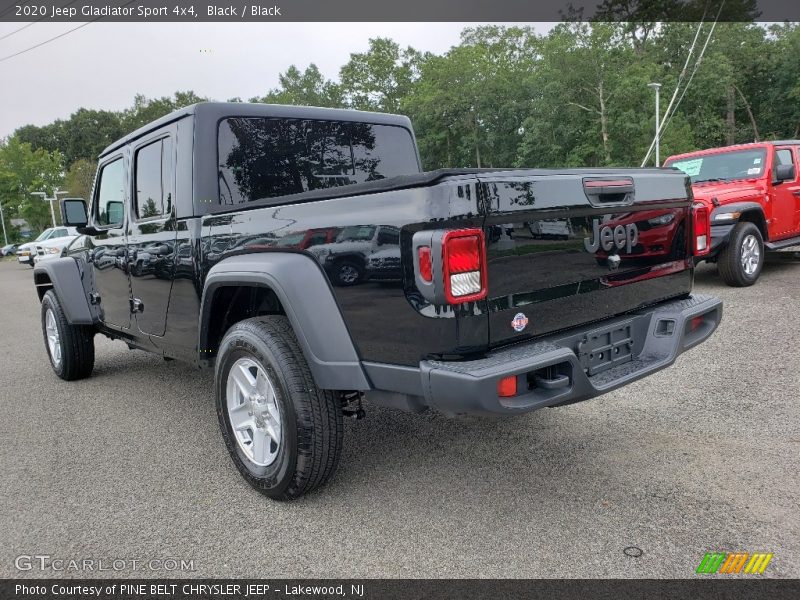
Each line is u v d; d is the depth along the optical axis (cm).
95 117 8494
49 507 293
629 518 256
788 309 604
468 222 214
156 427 406
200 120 330
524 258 234
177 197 341
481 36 5641
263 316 297
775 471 289
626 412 376
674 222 313
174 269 348
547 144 4478
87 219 452
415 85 5919
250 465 296
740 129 4959
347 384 253
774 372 429
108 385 521
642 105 4159
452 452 334
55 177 6188
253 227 289
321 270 257
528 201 231
